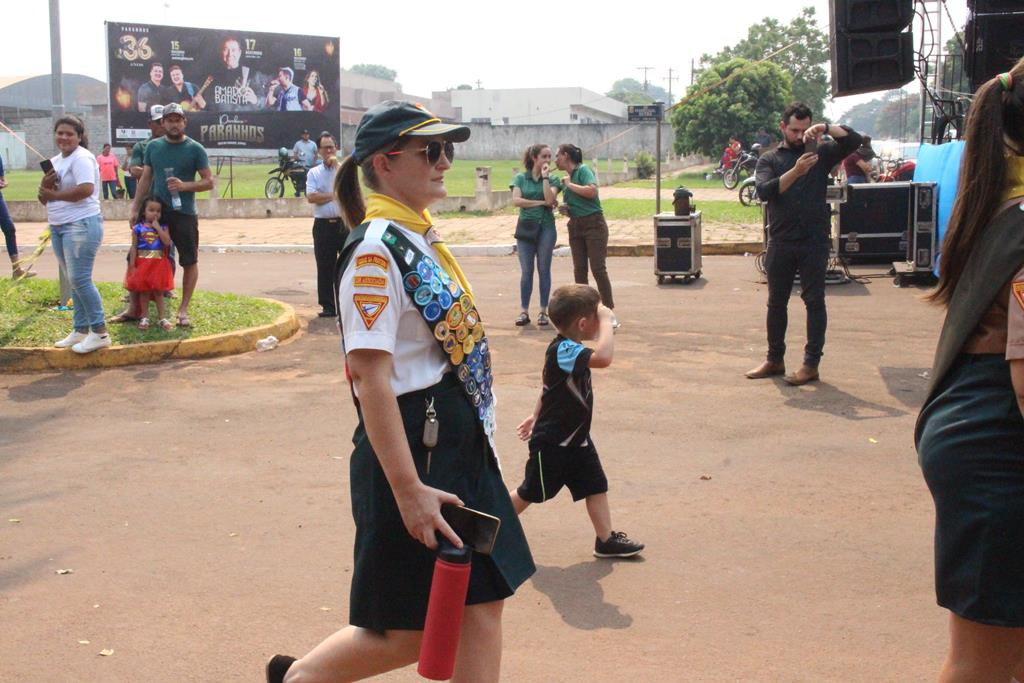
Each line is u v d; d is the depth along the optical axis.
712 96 49.28
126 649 4.11
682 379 8.50
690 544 5.12
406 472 2.71
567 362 4.75
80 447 6.83
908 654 4.02
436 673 2.66
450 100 91.81
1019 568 2.64
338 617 4.38
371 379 2.72
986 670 2.75
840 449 6.61
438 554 2.68
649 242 17.81
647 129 61.00
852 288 13.09
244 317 10.38
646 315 11.40
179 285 13.66
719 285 13.56
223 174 44.12
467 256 17.88
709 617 4.35
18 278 12.08
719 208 25.22
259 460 6.53
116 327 9.68
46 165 8.82
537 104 90.62
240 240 20.64
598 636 4.19
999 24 12.15
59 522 5.49
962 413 2.72
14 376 8.77
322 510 5.65
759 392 8.07
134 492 5.95
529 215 10.69
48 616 4.40
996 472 2.65
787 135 8.12
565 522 5.46
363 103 69.69
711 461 6.40
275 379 8.67
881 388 8.14
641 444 6.77
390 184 2.90
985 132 2.75
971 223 2.77
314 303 12.55
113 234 22.22
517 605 4.48
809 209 8.06
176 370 8.96
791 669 3.90
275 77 34.97
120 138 33.09
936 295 2.96
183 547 5.14
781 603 4.47
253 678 3.88
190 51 33.62
